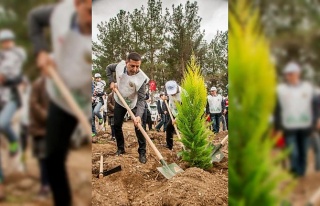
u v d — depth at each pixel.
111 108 6.00
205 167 3.86
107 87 7.16
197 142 3.83
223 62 7.65
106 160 4.04
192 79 3.83
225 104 7.50
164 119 8.22
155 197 2.76
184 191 2.73
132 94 3.88
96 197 2.75
